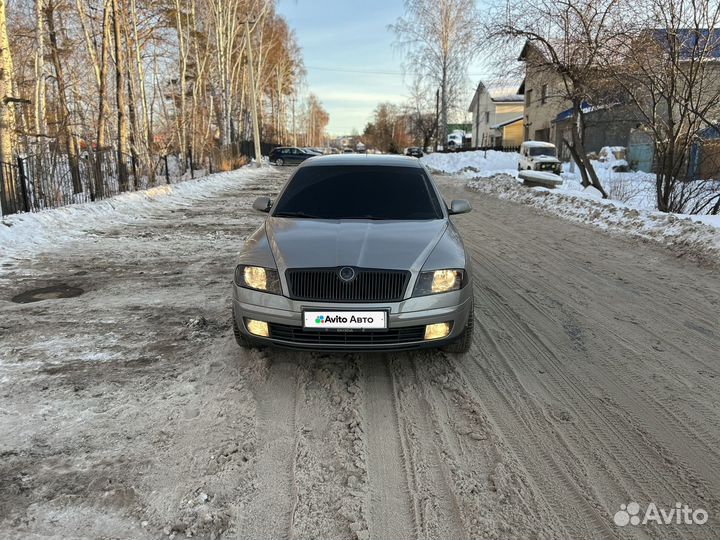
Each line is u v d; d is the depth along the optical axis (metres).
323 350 3.52
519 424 3.21
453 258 3.75
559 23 13.16
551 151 27.05
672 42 9.95
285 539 2.26
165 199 15.10
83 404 3.34
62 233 9.37
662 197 11.22
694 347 4.46
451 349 4.09
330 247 3.69
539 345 4.46
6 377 3.72
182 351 4.21
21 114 18.05
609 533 2.33
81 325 4.81
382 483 2.65
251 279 3.67
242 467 2.74
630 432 3.14
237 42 41.34
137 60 22.64
